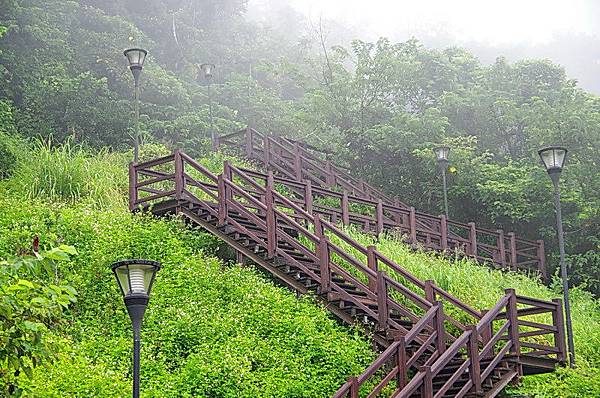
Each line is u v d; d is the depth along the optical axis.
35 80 28.95
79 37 33.34
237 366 10.66
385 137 26.98
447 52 32.69
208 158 23.28
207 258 13.91
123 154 21.56
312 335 11.93
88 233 13.99
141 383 10.21
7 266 6.40
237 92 36.28
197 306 12.31
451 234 21.89
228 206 14.58
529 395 11.80
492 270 19.31
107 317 12.19
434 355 11.44
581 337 14.98
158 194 15.56
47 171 16.84
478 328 11.46
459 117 29.89
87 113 27.59
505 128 29.31
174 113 31.95
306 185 17.00
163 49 41.19
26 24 30.06
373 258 13.18
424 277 15.37
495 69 30.83
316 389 10.88
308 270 13.27
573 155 23.80
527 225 25.28
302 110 31.36
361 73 28.80
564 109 24.28
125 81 32.47
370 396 10.57
